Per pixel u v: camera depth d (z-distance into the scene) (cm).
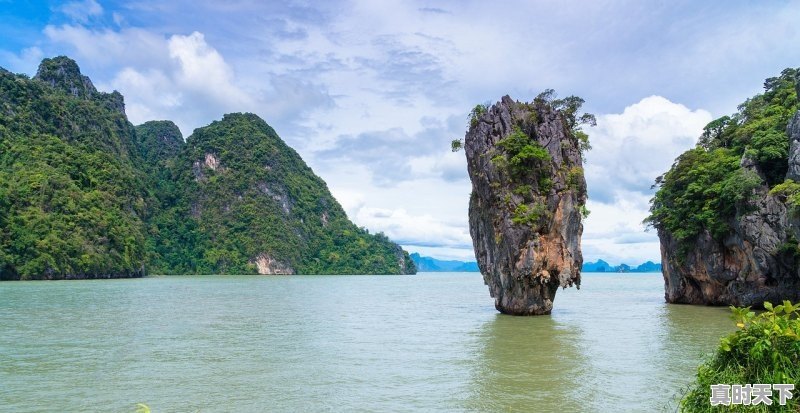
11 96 13188
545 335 3066
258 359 2381
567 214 3947
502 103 4250
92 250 10812
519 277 3934
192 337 3020
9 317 3884
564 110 4341
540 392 1798
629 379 1967
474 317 4091
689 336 2988
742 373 864
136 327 3409
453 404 1672
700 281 5003
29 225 10162
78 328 3328
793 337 827
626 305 5209
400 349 2628
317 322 3791
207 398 1748
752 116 5166
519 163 3959
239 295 6694
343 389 1858
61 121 13850
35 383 1934
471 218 4588
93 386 1897
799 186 3303
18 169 11575
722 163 4594
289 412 1605
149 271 13738
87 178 12712
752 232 4041
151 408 1644
